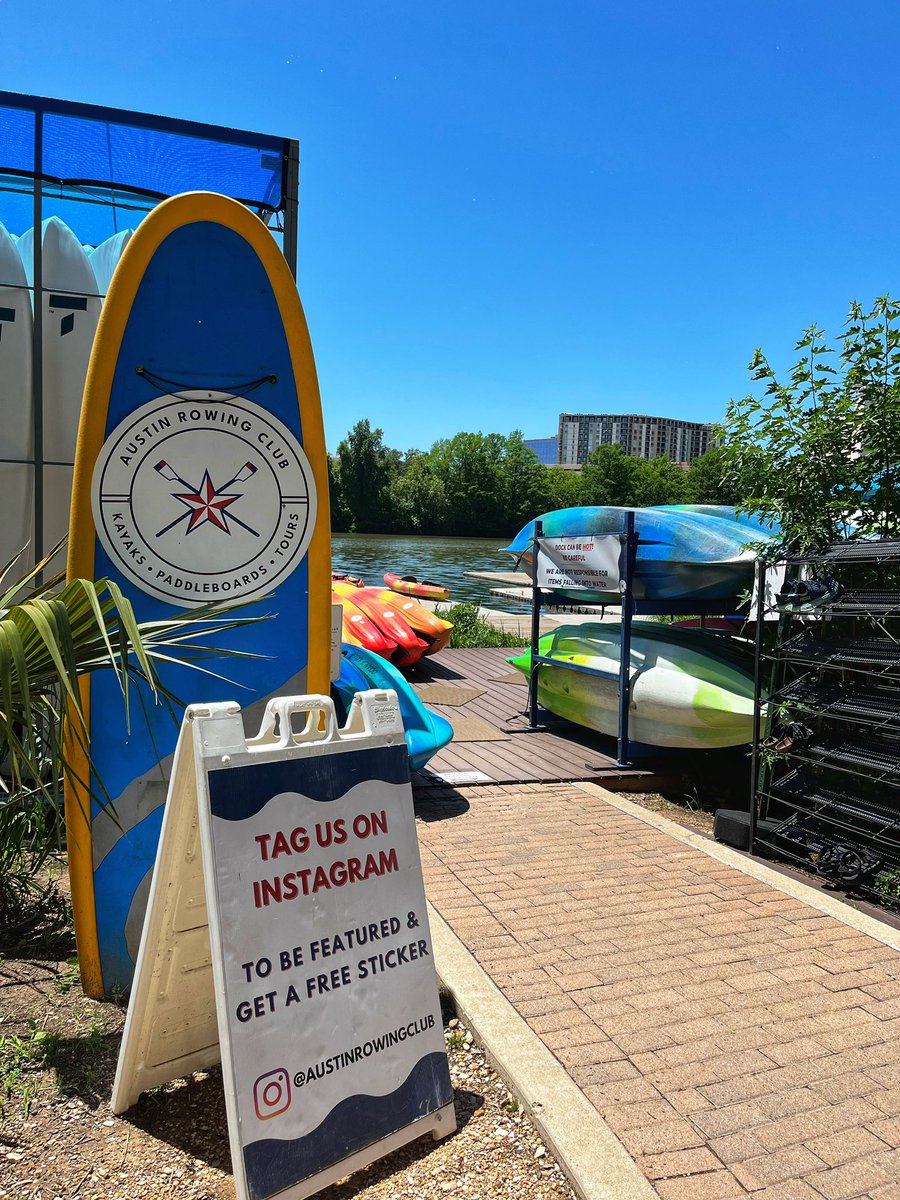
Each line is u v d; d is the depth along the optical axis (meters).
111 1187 2.17
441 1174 2.26
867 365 4.71
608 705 6.68
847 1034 2.90
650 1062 2.71
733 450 5.14
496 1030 2.85
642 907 3.94
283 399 3.38
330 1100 2.17
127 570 3.17
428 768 6.27
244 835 2.18
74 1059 2.71
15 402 4.65
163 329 3.20
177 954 2.40
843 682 4.66
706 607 6.57
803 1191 2.18
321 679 3.46
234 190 4.79
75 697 2.41
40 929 3.56
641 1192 2.14
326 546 3.46
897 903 4.07
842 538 4.88
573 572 6.98
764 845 4.82
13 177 4.52
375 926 2.37
